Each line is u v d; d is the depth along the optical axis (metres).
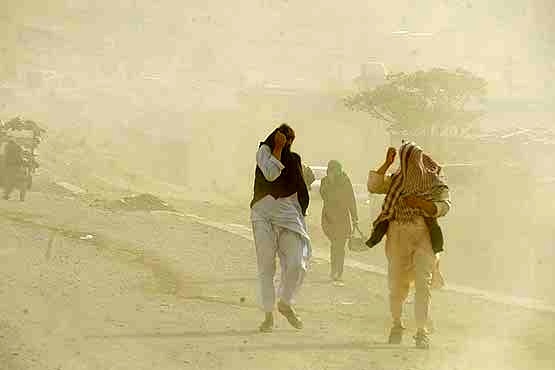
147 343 17.86
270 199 20.78
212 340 18.62
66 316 20.33
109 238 37.69
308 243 21.12
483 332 23.67
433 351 19.03
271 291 20.56
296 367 16.25
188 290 26.75
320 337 19.95
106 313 21.30
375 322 23.73
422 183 19.69
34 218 43.59
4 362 15.39
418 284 19.44
